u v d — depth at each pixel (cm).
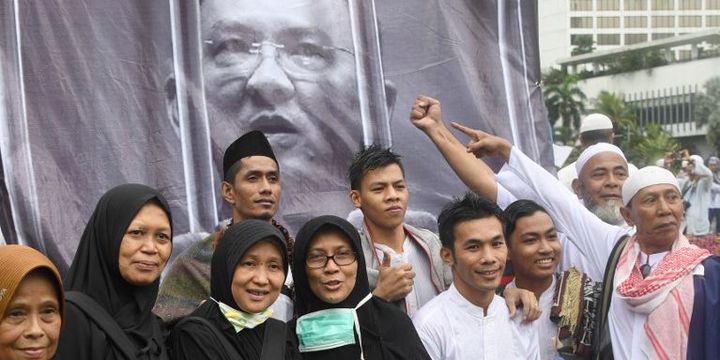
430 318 352
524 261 384
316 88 444
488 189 411
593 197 473
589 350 378
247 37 435
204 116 427
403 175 378
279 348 296
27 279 257
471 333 353
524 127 471
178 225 420
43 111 405
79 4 412
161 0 423
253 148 374
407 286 342
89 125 411
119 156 414
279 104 438
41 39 406
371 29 453
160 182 420
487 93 467
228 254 297
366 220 378
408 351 316
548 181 411
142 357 279
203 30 429
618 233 396
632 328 367
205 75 429
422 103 420
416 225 454
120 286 287
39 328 257
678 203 372
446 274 381
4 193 397
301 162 441
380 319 321
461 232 352
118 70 416
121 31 418
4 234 396
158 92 421
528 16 475
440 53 462
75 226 406
